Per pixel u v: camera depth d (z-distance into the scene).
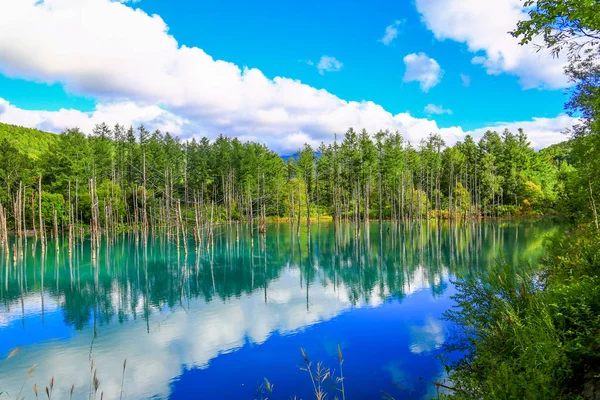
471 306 10.07
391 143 74.38
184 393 10.72
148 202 61.25
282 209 79.12
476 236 46.31
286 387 10.86
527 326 7.46
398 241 45.75
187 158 79.19
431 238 47.41
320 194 80.38
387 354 12.77
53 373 12.11
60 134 62.44
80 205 54.34
